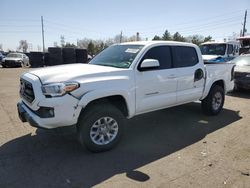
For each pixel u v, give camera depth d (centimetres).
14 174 349
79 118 401
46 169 363
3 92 951
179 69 525
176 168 371
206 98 626
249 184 329
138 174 354
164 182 333
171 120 605
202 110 649
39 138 475
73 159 396
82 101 379
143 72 459
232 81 689
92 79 397
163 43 508
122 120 435
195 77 564
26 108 416
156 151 429
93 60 536
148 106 477
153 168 371
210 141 475
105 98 430
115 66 466
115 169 367
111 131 430
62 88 365
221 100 653
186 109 703
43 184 326
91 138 405
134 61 454
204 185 327
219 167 374
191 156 411
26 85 411
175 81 518
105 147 420
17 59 2548
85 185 326
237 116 644
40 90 373
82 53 2711
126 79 431
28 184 326
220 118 624
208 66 599
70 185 325
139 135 505
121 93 422
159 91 491
